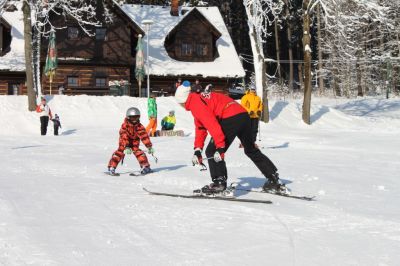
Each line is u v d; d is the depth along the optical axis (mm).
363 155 13867
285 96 50688
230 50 42906
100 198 6695
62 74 38031
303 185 8109
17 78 37562
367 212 5910
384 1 30781
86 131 22328
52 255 4066
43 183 8031
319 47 53344
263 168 7109
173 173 9289
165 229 5000
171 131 21062
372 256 4145
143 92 40312
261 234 4840
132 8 45281
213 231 4938
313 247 4398
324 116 30781
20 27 39219
